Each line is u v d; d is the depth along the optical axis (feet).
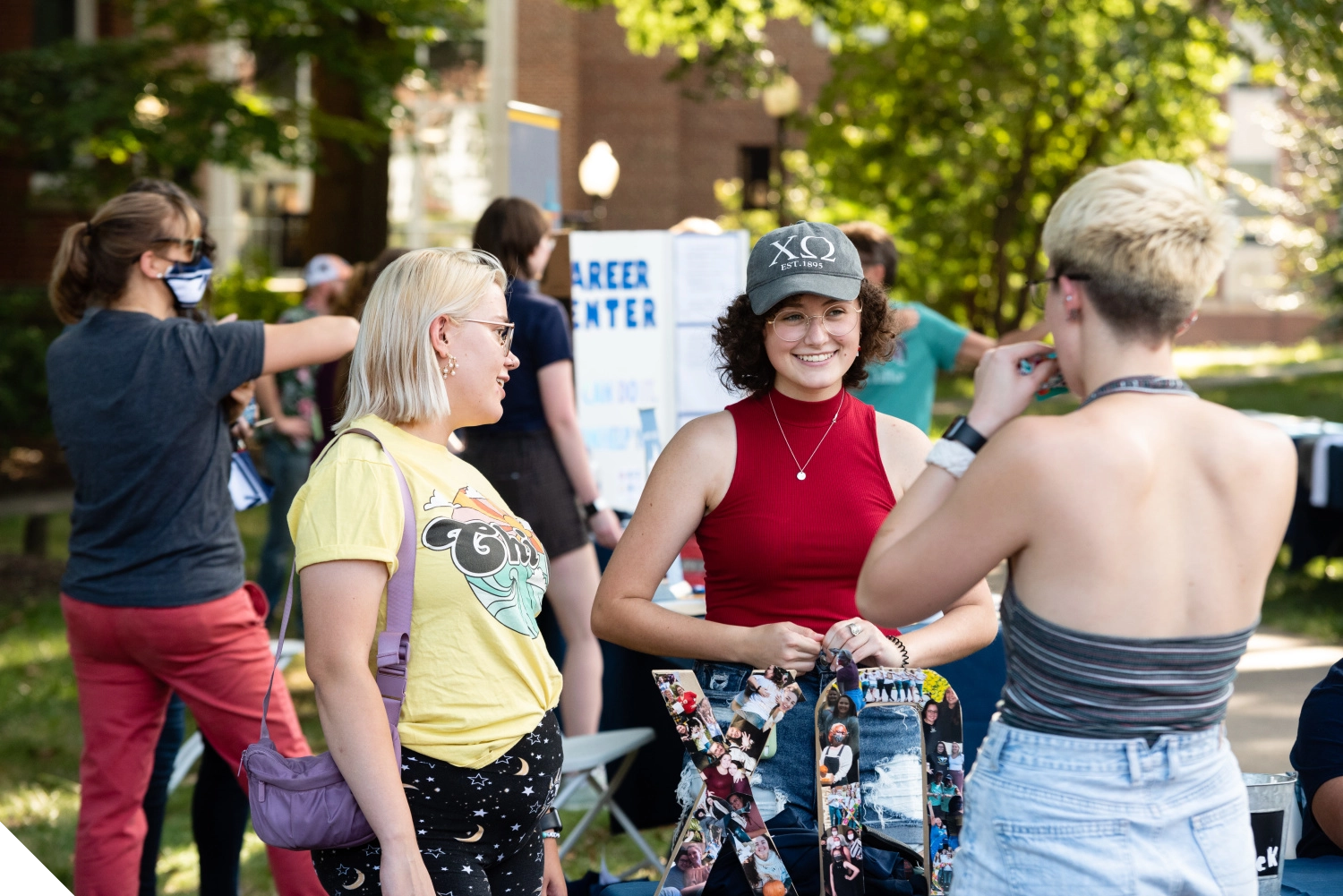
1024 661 5.69
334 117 36.91
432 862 6.90
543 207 19.08
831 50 70.85
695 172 81.20
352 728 6.61
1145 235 5.47
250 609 10.32
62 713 19.27
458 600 6.91
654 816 12.72
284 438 21.81
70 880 13.00
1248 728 16.65
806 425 8.13
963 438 5.91
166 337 9.79
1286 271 63.21
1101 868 5.45
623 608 8.00
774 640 7.52
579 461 14.06
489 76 73.51
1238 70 59.06
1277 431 5.74
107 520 9.80
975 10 52.49
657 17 52.85
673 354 16.20
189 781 16.67
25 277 47.93
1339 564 27.14
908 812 7.68
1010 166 59.11
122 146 34.99
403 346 7.19
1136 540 5.46
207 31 37.14
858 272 7.98
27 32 47.70
